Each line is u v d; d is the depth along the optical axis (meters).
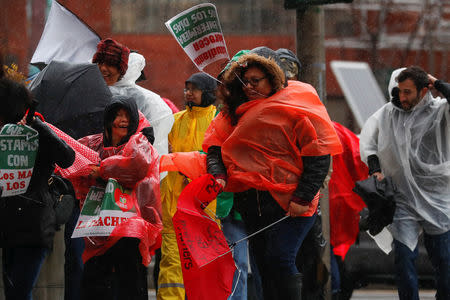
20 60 26.20
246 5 35.22
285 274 10.47
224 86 10.70
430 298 16.12
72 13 14.48
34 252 10.93
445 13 43.59
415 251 13.18
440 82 13.09
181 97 36.06
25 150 10.44
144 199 10.89
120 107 10.98
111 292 11.02
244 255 13.09
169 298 13.17
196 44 10.55
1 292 11.31
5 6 26.20
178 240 10.58
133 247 10.89
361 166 14.89
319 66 13.05
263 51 10.50
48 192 10.90
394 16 42.66
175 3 35.69
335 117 34.25
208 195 10.59
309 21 13.03
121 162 10.63
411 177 13.18
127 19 35.19
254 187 10.46
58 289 12.58
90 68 12.38
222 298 10.67
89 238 10.77
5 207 10.60
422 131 13.22
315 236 12.36
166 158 11.66
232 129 10.77
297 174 10.41
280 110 10.32
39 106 12.02
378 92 34.53
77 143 11.14
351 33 41.94
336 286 14.52
